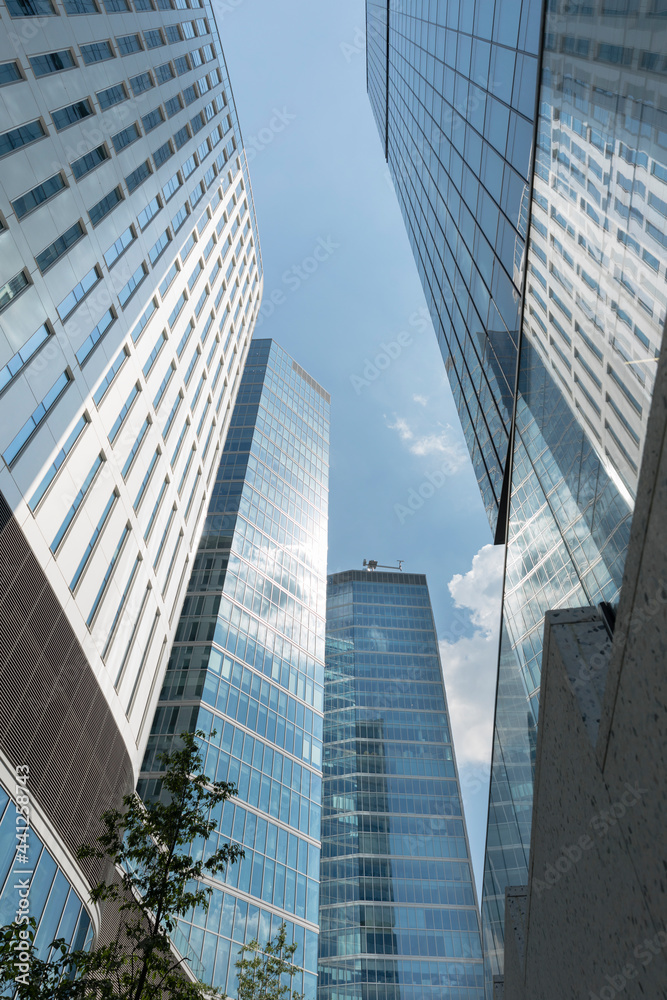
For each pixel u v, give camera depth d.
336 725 119.12
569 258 12.53
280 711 58.81
